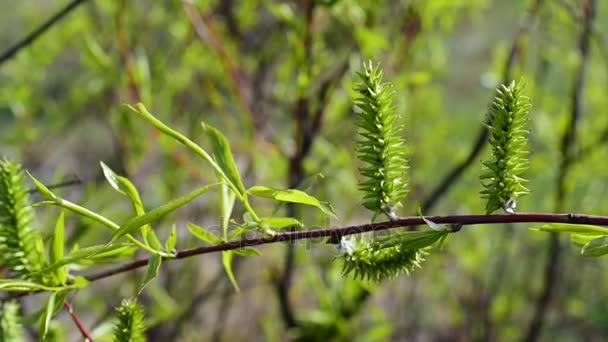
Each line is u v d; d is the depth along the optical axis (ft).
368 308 2.76
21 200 1.39
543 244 3.16
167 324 2.86
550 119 2.68
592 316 3.29
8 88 2.74
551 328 3.24
